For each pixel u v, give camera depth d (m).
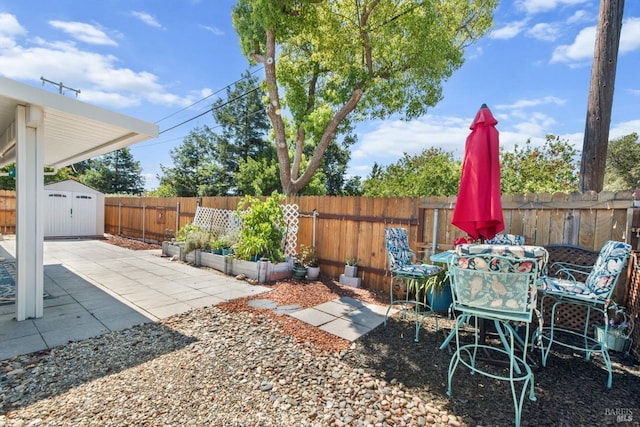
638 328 2.89
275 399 2.25
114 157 28.19
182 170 22.72
